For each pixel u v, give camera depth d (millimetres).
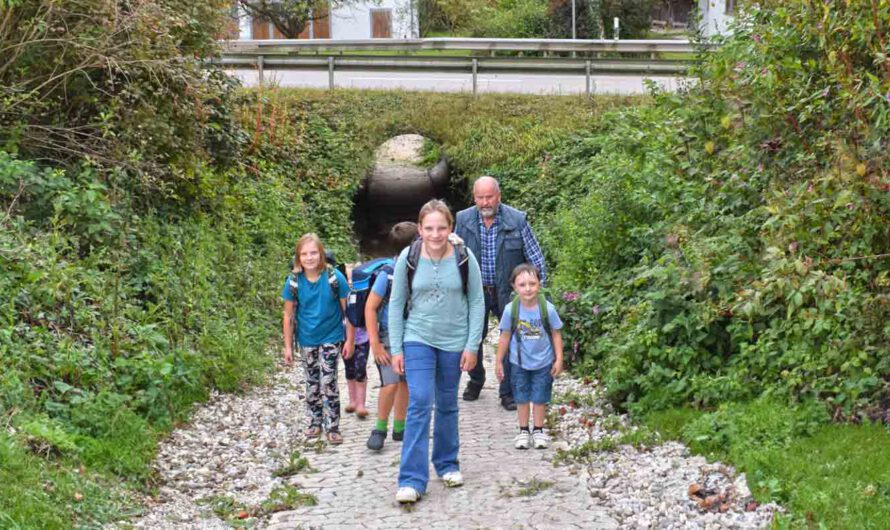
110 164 10672
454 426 6281
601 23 34750
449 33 38625
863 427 6125
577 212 14672
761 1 8344
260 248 14234
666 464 6309
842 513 5051
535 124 21609
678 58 23641
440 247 5980
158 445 6906
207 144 13594
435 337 6078
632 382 7738
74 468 5824
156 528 5457
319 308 7504
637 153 9023
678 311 7859
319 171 20094
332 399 7516
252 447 7336
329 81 23234
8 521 4734
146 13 10555
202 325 9586
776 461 5762
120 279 8789
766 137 7406
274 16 31812
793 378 6715
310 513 5859
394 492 6203
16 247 7836
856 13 6523
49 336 7125
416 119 21672
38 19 9805
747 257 7316
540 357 7090
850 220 6141
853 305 6543
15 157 10102
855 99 6141
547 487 6164
